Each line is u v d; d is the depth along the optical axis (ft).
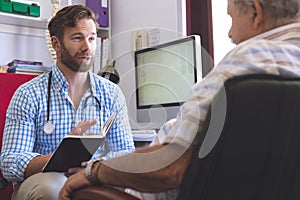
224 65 2.17
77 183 2.52
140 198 2.44
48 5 8.36
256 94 1.94
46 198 3.83
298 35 2.38
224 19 7.22
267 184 2.06
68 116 4.84
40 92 4.84
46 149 4.85
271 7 2.50
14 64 7.02
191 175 2.02
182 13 7.50
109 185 2.47
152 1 8.11
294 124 2.04
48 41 7.52
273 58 2.12
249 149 1.98
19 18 7.43
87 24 4.82
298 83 2.04
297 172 2.12
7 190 5.53
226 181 1.99
